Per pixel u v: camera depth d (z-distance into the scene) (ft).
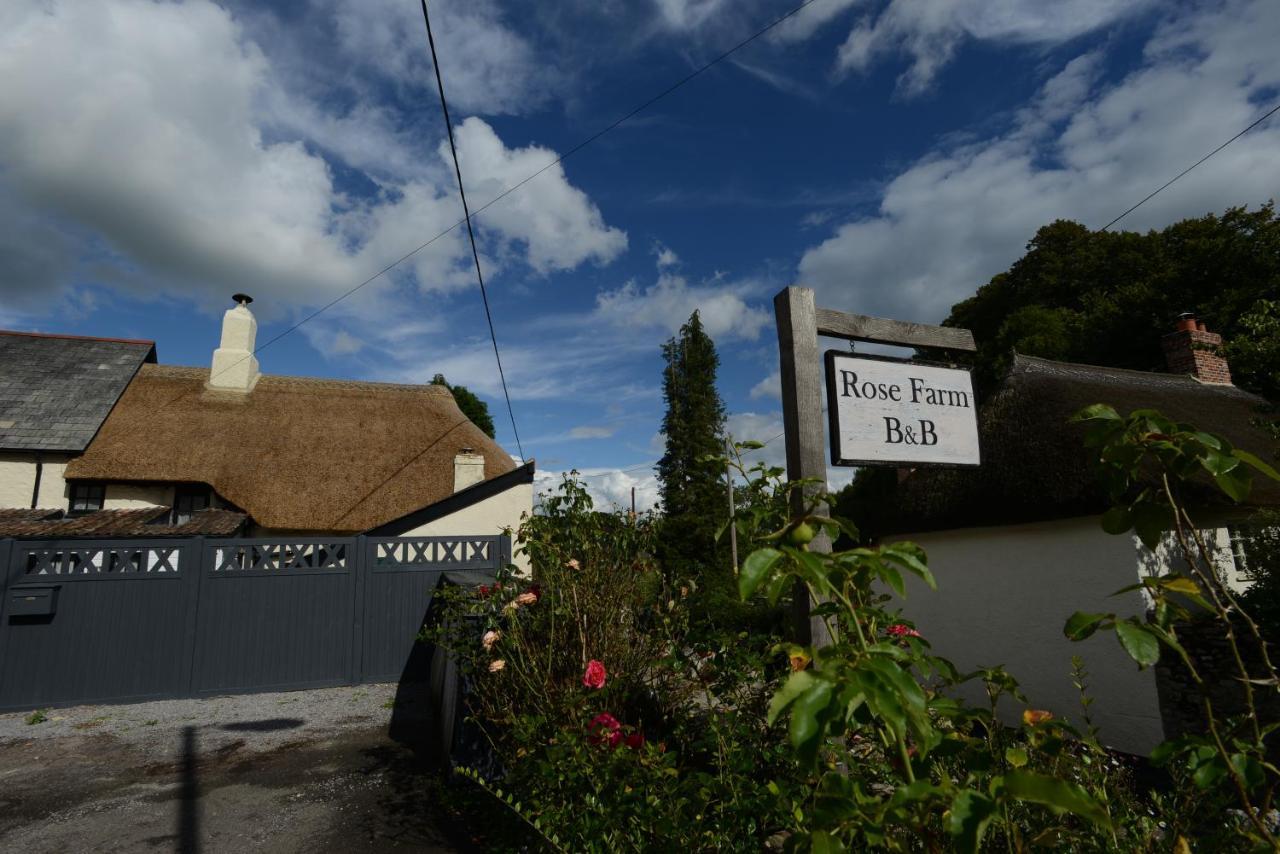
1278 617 16.85
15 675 23.61
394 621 27.96
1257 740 3.87
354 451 49.96
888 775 6.13
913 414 11.45
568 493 14.01
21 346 53.67
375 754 17.69
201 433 48.49
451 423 55.47
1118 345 64.90
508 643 12.06
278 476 46.34
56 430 45.29
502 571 14.69
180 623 25.44
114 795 14.94
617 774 7.63
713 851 6.58
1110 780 5.98
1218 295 59.52
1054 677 21.44
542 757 9.46
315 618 26.99
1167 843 5.03
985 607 24.03
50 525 33.60
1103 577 20.39
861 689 2.88
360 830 12.66
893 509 27.86
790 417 10.60
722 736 7.92
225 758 17.60
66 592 24.50
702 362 118.73
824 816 3.39
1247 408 31.30
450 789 14.06
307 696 25.05
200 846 12.23
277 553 27.09
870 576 4.60
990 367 74.13
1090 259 76.59
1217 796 5.28
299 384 56.75
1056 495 20.97
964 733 5.51
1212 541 21.68
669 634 11.60
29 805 14.43
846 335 11.50
